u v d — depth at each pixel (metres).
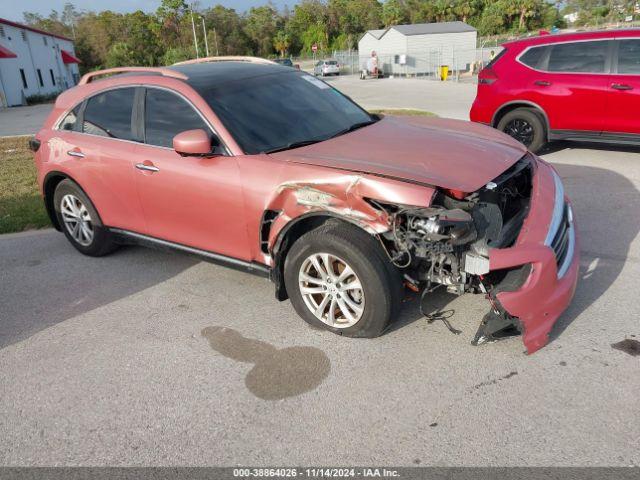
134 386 3.31
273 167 3.61
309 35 98.19
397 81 29.64
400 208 3.12
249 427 2.88
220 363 3.46
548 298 3.06
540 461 2.50
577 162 7.58
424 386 3.07
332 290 3.47
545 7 84.25
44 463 2.76
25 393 3.33
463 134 4.05
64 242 5.94
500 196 3.59
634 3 83.69
